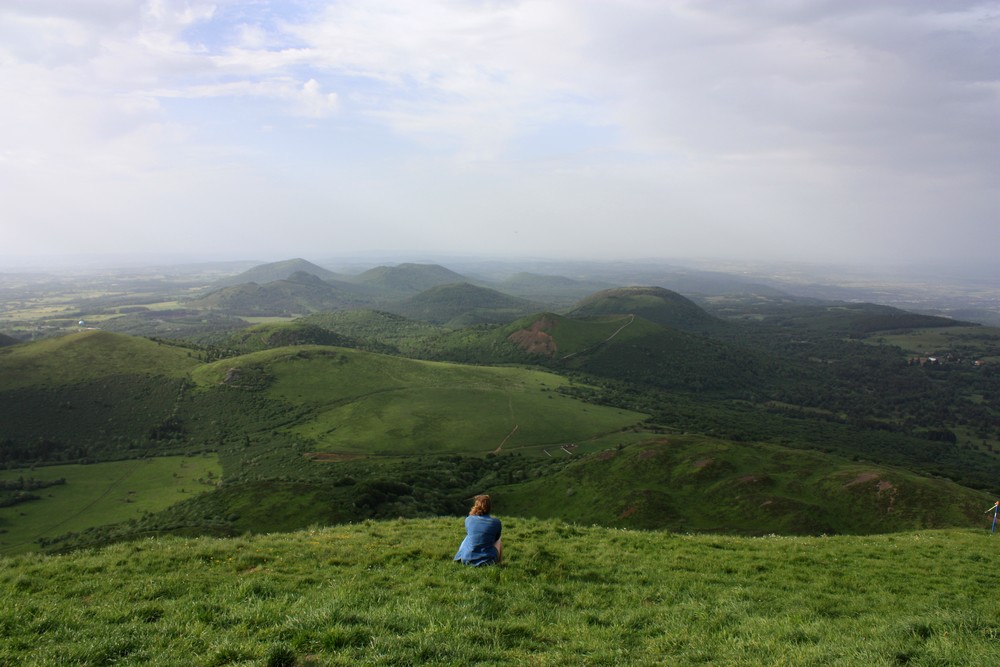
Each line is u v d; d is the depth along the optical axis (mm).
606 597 13727
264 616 11055
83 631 10414
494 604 12281
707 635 10906
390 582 14133
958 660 9125
